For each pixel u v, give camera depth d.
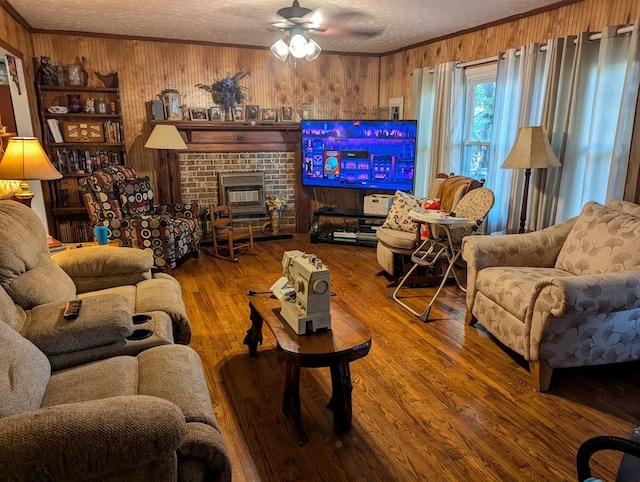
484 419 2.16
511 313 2.60
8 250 1.98
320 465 1.86
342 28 4.61
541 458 1.90
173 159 5.40
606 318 2.37
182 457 1.30
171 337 2.06
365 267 4.66
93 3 3.70
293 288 2.35
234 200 5.69
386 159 5.43
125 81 5.16
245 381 2.49
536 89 3.87
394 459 1.89
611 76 3.25
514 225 4.12
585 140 3.54
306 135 5.70
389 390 2.41
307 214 6.23
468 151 5.04
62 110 4.79
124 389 1.55
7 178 2.82
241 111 5.58
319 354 1.85
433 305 3.61
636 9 3.14
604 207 2.91
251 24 4.46
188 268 4.62
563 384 2.48
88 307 1.93
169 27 4.61
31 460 1.06
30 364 1.49
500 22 4.26
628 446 1.10
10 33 3.92
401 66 5.88
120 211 4.32
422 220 3.24
